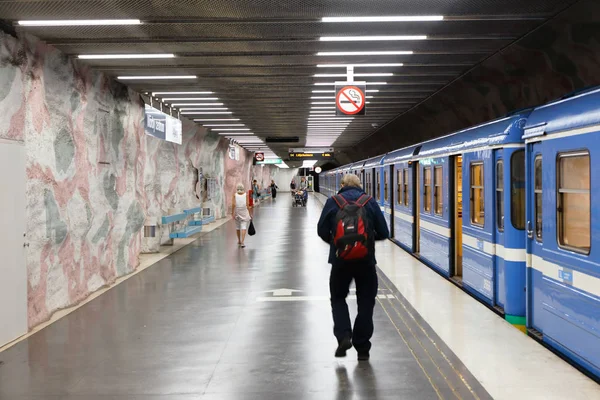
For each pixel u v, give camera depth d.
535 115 6.25
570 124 5.26
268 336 6.36
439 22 6.83
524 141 6.81
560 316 5.56
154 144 13.95
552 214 5.71
